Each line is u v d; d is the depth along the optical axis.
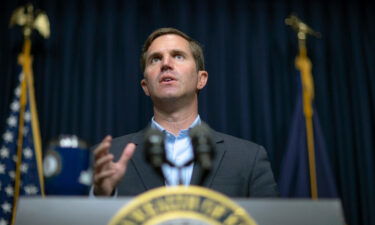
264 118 6.39
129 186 2.32
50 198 1.37
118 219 1.35
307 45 6.84
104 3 6.84
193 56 3.04
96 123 6.19
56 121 6.16
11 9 6.53
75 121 6.18
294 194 5.47
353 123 6.58
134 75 6.45
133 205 1.37
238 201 1.39
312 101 5.98
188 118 2.89
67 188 1.67
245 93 6.46
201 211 1.37
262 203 1.39
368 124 6.52
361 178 6.30
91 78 6.39
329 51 6.90
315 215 1.39
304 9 7.07
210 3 6.97
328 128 6.47
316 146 5.68
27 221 1.34
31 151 5.06
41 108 6.16
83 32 6.65
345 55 6.91
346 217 6.12
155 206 1.37
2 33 6.43
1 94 6.14
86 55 6.48
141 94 6.38
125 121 6.24
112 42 6.59
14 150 5.07
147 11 6.84
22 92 5.35
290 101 6.56
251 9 7.01
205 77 3.18
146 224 1.34
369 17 7.07
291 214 1.38
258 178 2.42
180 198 1.38
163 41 2.94
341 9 7.12
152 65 2.88
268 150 6.23
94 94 6.36
